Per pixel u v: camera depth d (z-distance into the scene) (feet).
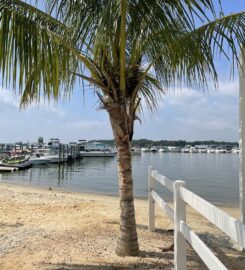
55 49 14.26
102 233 22.17
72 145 219.82
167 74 17.65
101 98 16.67
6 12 13.52
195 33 15.21
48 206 33.50
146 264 16.79
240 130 19.85
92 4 13.46
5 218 27.71
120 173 17.69
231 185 100.89
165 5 13.24
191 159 284.41
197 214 34.99
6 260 17.35
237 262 18.44
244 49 17.11
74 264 16.71
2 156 177.58
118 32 14.38
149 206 23.54
